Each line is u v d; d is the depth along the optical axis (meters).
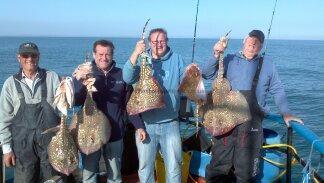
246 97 2.16
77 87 2.12
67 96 2.00
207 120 2.25
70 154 2.09
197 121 2.41
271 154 2.31
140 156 2.25
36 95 2.15
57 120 2.20
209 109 2.27
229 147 2.21
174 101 2.21
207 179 2.30
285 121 2.18
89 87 2.06
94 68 2.19
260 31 2.17
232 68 2.23
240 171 2.17
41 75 2.17
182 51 44.16
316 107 11.07
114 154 2.27
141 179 2.28
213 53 2.20
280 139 2.42
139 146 2.25
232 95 2.18
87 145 2.13
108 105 2.21
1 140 2.18
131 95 2.18
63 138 2.07
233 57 2.25
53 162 2.09
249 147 2.16
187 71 2.24
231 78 2.22
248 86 2.18
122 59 27.73
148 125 2.22
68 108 2.04
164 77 2.20
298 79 19.14
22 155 2.18
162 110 2.20
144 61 2.09
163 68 2.20
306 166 1.94
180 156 2.26
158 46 2.18
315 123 8.84
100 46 2.16
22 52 2.09
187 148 2.63
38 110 2.14
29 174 2.21
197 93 2.26
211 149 2.39
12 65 26.62
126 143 2.62
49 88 2.17
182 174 2.48
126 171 2.66
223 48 2.14
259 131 2.18
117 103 2.22
